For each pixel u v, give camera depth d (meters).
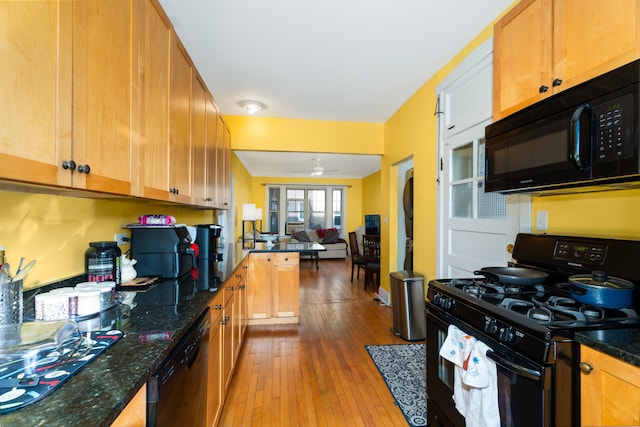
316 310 3.75
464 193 2.28
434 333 1.50
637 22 0.92
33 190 0.95
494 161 1.50
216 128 2.69
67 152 0.80
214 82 2.87
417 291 2.82
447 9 1.85
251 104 3.33
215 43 2.22
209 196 2.40
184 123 1.74
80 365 0.75
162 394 0.81
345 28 2.04
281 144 3.88
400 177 3.90
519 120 1.34
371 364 2.38
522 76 1.40
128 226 1.74
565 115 1.11
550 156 1.17
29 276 1.11
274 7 1.82
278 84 2.91
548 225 1.56
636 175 0.90
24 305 1.06
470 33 2.10
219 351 1.63
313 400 1.92
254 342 2.80
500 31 1.55
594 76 1.06
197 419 1.15
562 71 1.19
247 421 1.72
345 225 9.30
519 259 1.61
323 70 2.64
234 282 2.16
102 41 0.95
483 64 2.02
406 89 3.02
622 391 0.77
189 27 2.02
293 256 3.31
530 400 0.93
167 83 1.47
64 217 1.28
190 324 1.08
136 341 0.90
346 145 4.02
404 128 3.37
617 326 0.93
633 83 0.88
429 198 2.77
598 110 0.98
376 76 2.73
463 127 2.24
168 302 1.32
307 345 2.74
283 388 2.05
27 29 0.67
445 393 1.39
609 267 1.16
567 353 0.89
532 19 1.34
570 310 1.06
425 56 2.40
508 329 1.02
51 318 1.00
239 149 3.84
